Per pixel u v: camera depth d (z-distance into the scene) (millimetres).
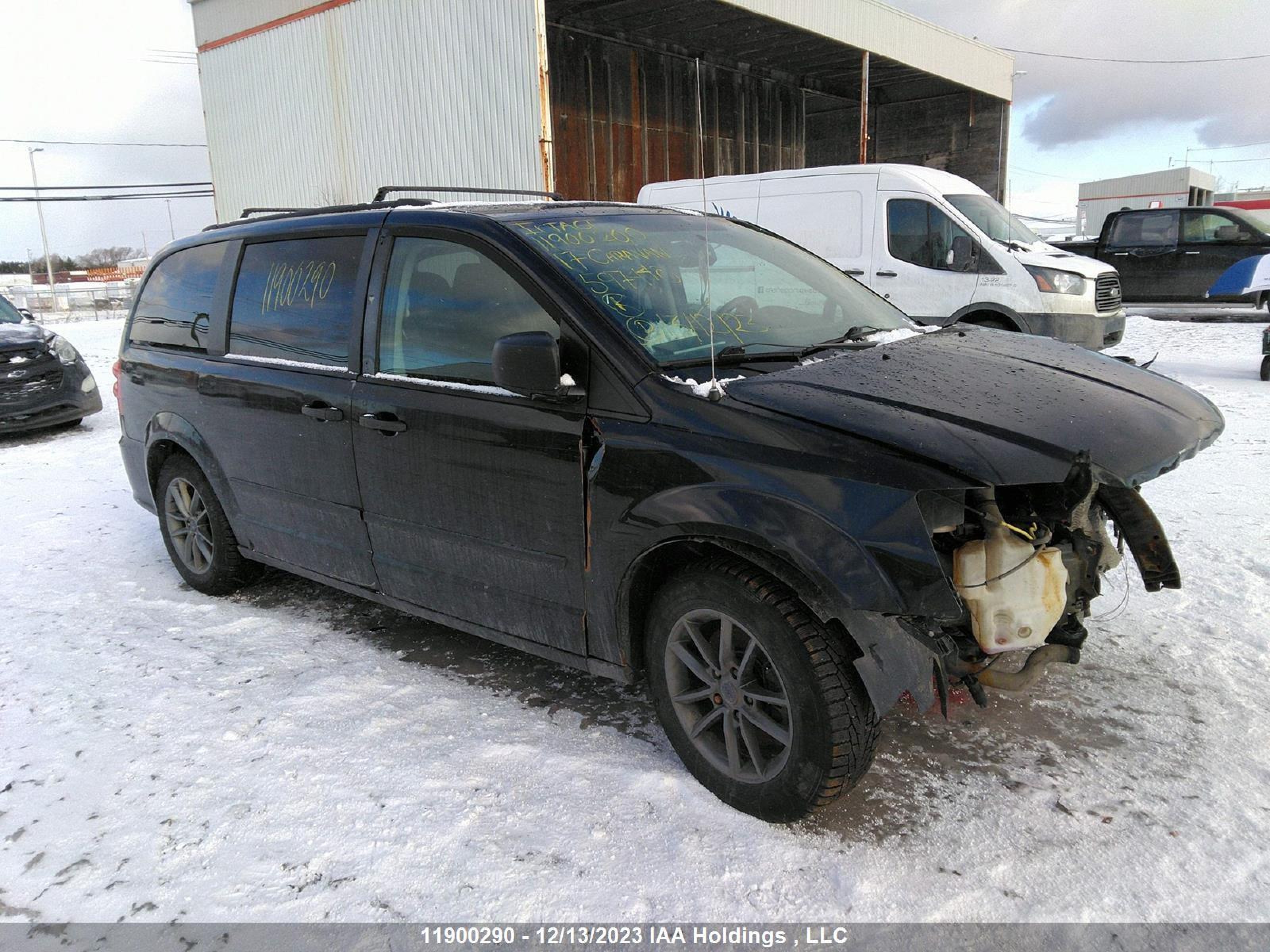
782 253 3816
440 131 15391
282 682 3545
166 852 2533
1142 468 2395
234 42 18578
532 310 2951
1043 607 2492
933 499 2346
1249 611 3795
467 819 2627
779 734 2512
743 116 23031
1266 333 9484
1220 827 2477
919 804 2635
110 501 6582
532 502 2916
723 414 2543
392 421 3277
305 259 3791
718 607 2555
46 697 3473
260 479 3977
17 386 9016
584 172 19281
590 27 18812
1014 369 2906
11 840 2617
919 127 26406
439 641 3912
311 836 2578
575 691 3402
